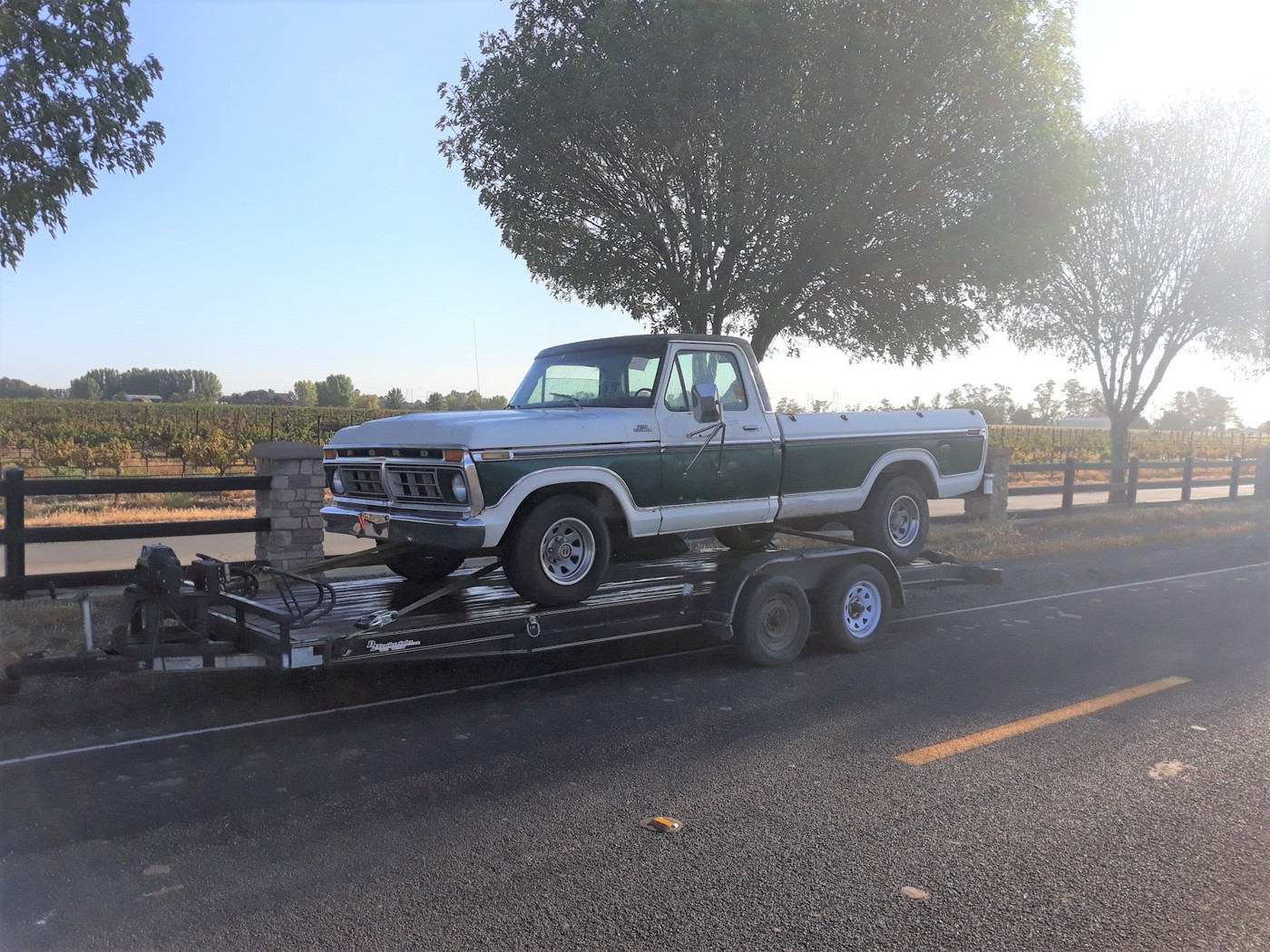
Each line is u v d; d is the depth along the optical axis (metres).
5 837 4.12
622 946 3.27
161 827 4.23
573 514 6.46
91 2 8.37
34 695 6.19
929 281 10.88
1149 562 13.24
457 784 4.77
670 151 10.11
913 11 9.77
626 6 9.85
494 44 11.07
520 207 10.83
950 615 9.41
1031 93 10.16
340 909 3.50
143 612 5.92
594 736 5.55
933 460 8.86
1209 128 18.42
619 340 7.40
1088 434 58.81
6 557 8.66
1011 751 5.30
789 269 10.46
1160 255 18.98
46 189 8.25
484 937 3.31
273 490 9.62
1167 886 3.74
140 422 44.53
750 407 7.60
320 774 4.91
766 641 7.23
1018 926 3.43
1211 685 6.72
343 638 5.50
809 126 9.84
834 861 3.92
